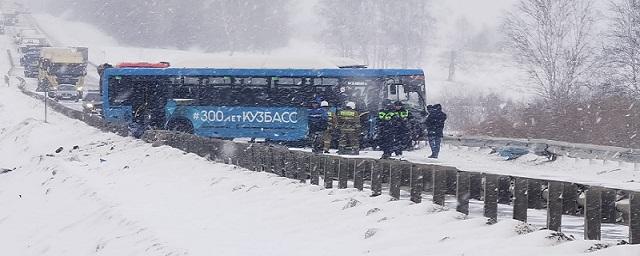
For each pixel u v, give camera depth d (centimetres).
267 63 3691
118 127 3788
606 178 2636
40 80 7881
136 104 3797
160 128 3769
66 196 2425
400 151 3153
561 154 3114
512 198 1455
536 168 2983
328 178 1911
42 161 3269
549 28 5375
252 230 1416
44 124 4841
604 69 4703
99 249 1603
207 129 3725
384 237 1185
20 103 6475
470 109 5641
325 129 3303
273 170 2236
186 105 3744
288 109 3672
